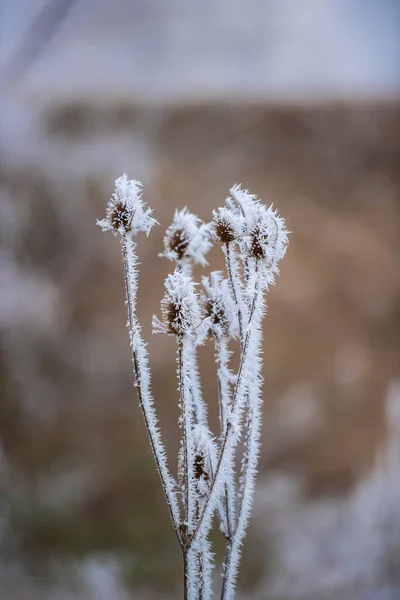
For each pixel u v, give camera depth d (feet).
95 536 8.00
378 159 15.05
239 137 15.21
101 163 13.47
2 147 12.32
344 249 13.33
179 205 13.56
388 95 15.65
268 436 9.68
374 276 12.86
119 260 12.50
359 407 10.09
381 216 13.99
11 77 9.47
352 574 6.68
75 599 6.73
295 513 7.98
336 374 10.94
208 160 14.80
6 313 11.16
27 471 9.05
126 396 10.65
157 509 8.52
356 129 15.40
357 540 7.13
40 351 11.03
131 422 10.18
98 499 8.63
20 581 6.84
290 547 7.35
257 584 6.81
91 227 12.84
